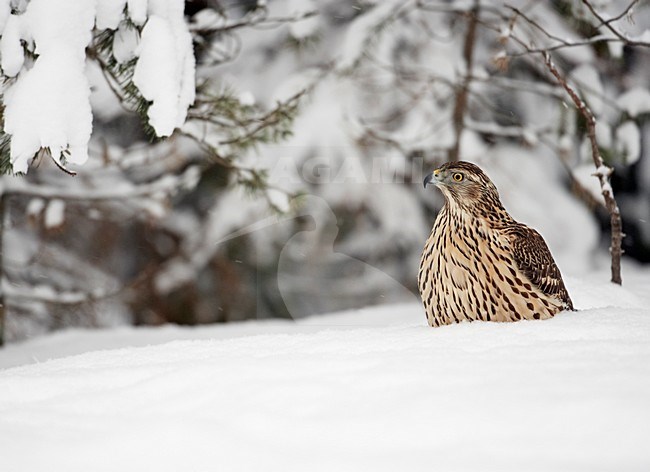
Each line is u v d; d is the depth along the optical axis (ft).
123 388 15.14
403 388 13.67
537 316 21.07
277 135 31.86
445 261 20.93
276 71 54.75
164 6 24.91
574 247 58.03
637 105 51.57
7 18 23.76
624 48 54.54
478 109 56.29
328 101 53.93
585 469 10.87
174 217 57.21
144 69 24.16
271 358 16.05
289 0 51.75
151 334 39.01
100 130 51.16
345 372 14.74
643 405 12.15
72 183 52.19
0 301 44.60
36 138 22.70
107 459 12.16
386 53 53.21
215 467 11.71
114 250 56.08
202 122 32.24
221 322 56.13
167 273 56.49
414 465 11.28
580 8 45.27
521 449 11.44
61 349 37.65
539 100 57.16
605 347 15.08
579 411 12.16
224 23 35.35
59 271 55.01
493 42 55.26
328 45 54.60
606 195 29.40
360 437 12.18
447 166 20.84
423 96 53.98
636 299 27.84
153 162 48.60
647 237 63.10
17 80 24.06
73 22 23.31
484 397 12.90
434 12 55.88
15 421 13.73
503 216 21.31
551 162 59.00
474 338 16.62
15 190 44.52
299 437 12.35
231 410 13.43
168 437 12.60
